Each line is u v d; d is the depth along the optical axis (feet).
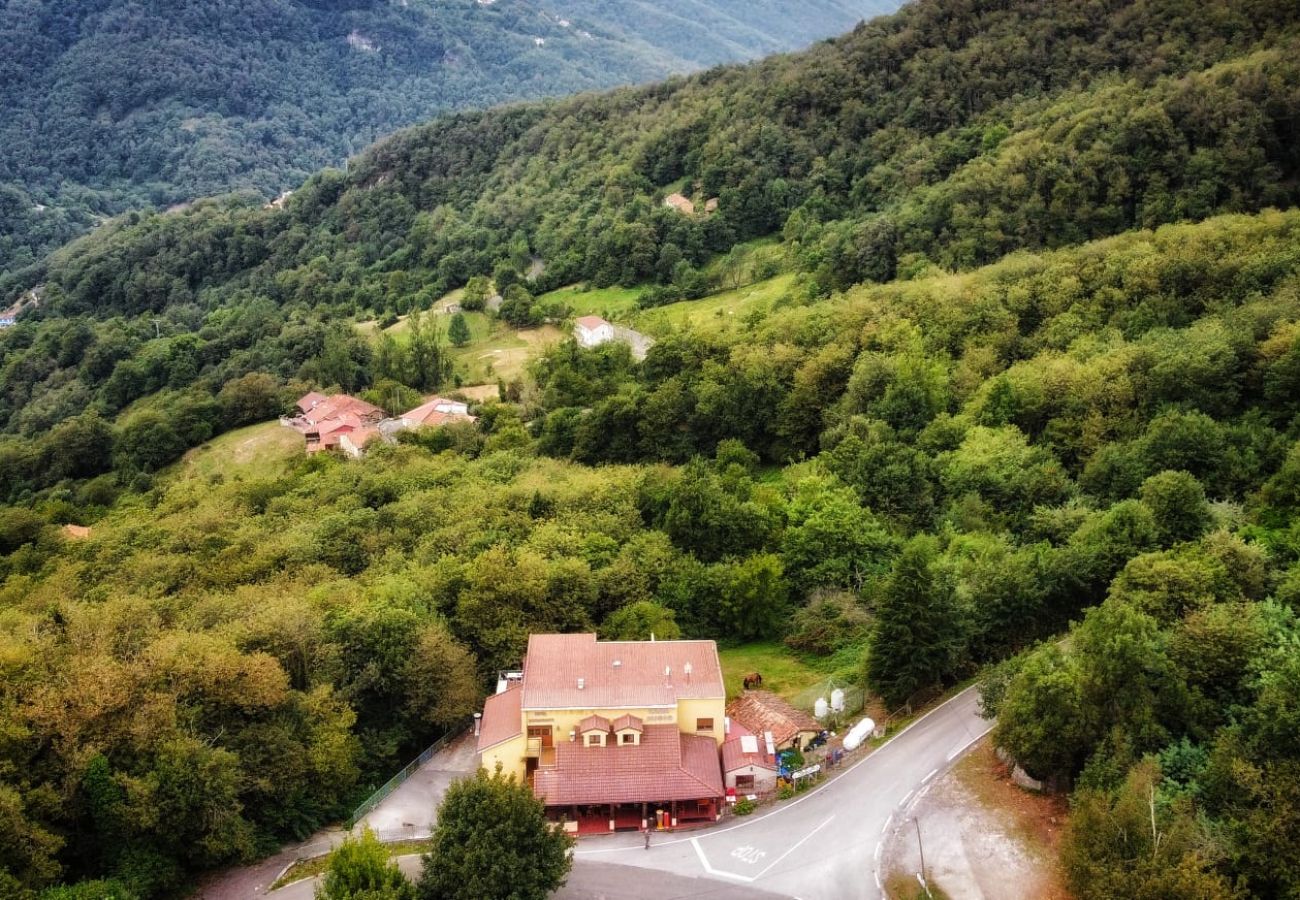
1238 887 162.50
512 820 189.57
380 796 239.91
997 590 265.34
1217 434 315.37
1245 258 421.18
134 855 197.98
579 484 392.88
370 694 262.67
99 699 204.03
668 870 203.31
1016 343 440.45
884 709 254.27
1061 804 206.59
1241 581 241.96
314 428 604.08
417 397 639.35
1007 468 342.85
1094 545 274.98
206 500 477.36
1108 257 465.06
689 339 522.06
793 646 299.38
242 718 229.25
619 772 221.46
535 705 230.07
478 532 349.41
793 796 223.30
